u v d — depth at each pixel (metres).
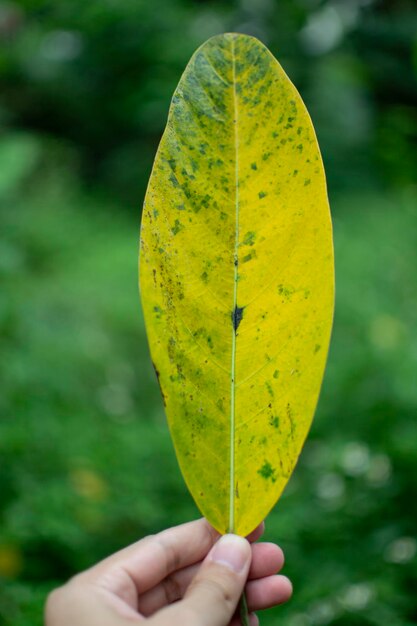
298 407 0.39
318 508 1.27
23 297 1.74
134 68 3.71
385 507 1.20
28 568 1.12
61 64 3.66
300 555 1.13
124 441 1.52
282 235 0.38
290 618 0.98
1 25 2.36
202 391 0.39
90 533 1.22
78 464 1.35
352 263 2.54
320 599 0.99
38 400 1.47
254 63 0.38
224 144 0.38
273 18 3.94
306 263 0.38
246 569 0.47
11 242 1.72
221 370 0.39
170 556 0.53
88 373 1.83
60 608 0.49
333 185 3.62
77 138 3.97
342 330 2.17
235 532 0.40
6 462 1.26
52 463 1.33
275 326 0.39
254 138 0.38
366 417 1.45
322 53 4.03
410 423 1.33
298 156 0.38
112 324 2.12
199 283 0.39
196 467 0.40
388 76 4.04
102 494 1.28
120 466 1.42
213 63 0.38
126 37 3.50
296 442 0.39
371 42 4.10
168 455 1.52
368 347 1.70
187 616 0.44
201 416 0.39
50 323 1.85
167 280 0.39
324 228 0.38
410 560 1.07
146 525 1.28
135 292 2.32
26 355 1.54
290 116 0.38
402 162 2.73
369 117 3.80
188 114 0.38
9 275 1.57
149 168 3.69
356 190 3.59
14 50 2.53
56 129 3.95
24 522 1.14
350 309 2.23
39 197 2.86
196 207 0.38
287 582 0.52
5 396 1.41
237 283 0.39
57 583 1.00
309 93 3.83
